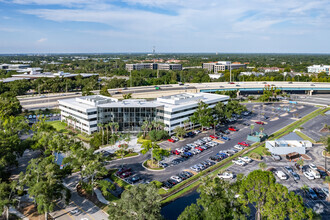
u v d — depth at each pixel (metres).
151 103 160.12
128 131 150.75
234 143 135.25
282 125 171.50
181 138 141.00
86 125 151.25
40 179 74.38
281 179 94.94
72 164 86.38
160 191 88.00
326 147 116.88
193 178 95.94
